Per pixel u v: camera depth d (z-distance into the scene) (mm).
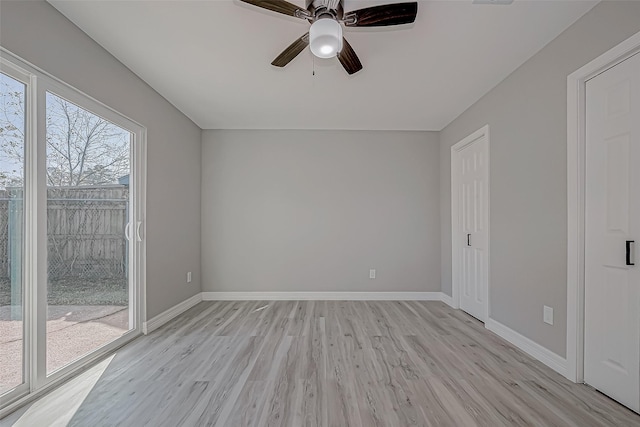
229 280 4301
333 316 3529
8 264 1749
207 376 2143
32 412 1724
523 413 1733
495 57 2479
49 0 1864
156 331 3033
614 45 1776
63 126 2092
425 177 4312
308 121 4020
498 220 2928
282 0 1617
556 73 2209
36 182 1875
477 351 2557
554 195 2236
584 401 1838
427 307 3926
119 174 2656
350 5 1901
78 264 2238
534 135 2441
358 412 1746
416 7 1655
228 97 3271
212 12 1954
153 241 3096
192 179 4008
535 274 2432
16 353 1791
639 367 1697
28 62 1785
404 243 4309
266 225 4328
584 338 2031
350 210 4320
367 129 4336
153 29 2135
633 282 1731
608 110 1870
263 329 3094
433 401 1850
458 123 3793
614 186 1835
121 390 1962
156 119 3139
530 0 1835
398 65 2594
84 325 2291
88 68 2223
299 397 1892
